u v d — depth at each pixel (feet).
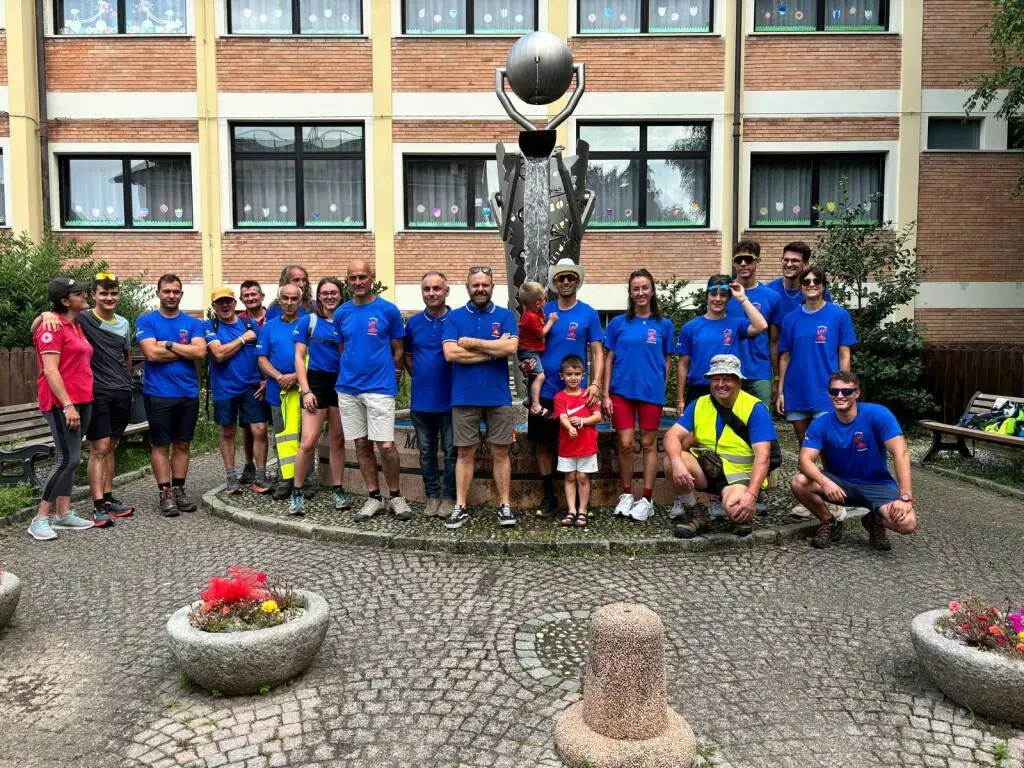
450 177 44.52
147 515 19.17
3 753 8.61
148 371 19.16
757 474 15.34
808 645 11.37
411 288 43.68
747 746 8.66
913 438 33.24
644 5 43.37
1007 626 9.50
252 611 10.06
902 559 15.46
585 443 16.75
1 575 12.01
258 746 8.66
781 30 43.32
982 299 43.32
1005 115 37.91
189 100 42.93
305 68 42.91
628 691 8.18
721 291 17.80
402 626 11.98
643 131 43.91
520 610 12.63
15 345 32.09
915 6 42.19
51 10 42.80
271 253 43.52
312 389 18.37
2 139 42.19
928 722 9.16
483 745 8.66
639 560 15.20
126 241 43.37
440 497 18.24
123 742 8.80
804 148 43.16
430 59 42.86
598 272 43.70
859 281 35.63
